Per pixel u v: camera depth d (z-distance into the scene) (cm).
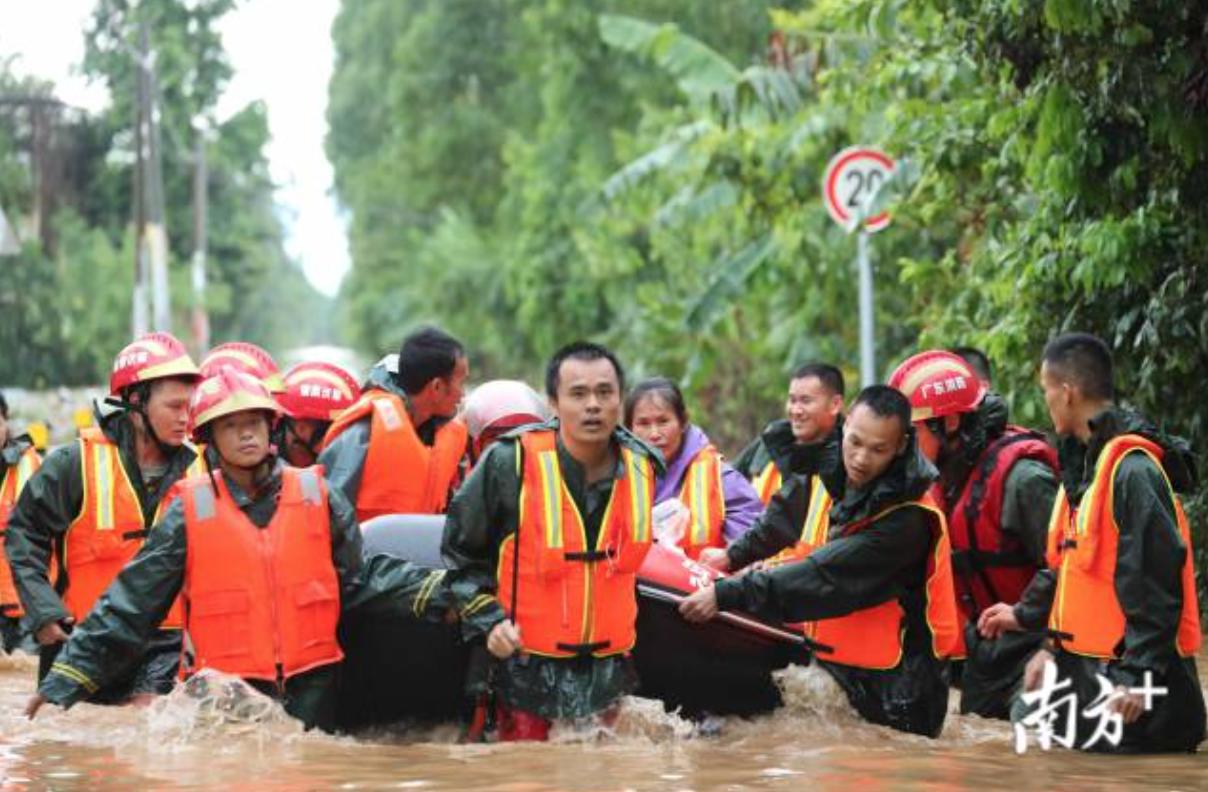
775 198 2647
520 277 4784
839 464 1052
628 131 4812
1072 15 1277
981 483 1127
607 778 872
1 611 1420
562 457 990
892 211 1955
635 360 3747
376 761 920
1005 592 1130
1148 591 924
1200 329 1405
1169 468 958
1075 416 974
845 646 1061
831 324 2739
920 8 1564
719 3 4075
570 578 988
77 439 1127
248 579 998
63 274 6625
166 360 1112
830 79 2081
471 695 1040
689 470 1252
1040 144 1413
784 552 1179
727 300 2822
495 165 6431
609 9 4644
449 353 1232
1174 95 1334
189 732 986
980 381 1215
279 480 1014
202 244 7444
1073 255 1477
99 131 7494
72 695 986
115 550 1117
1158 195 1425
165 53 7606
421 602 1027
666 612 1062
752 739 1020
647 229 3894
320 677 1019
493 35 6500
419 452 1227
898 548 1027
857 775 887
